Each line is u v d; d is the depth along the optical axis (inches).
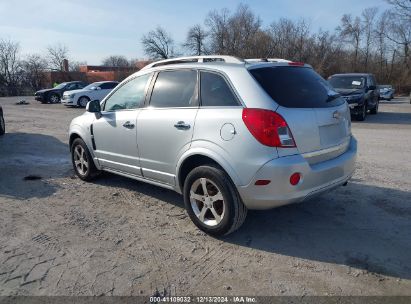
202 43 2368.4
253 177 142.3
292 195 143.7
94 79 2308.1
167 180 178.9
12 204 204.7
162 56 2480.3
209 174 154.3
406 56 2223.2
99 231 169.5
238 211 152.1
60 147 365.4
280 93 147.4
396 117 634.8
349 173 169.8
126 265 140.5
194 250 151.4
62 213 190.9
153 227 173.3
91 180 243.1
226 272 135.4
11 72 2177.7
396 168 267.0
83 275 134.0
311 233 164.9
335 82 615.2
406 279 129.5
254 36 2127.2
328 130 158.1
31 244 157.1
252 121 141.5
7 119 617.9
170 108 174.1
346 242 156.3
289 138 141.8
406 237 159.9
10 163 296.8
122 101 206.2
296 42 2069.4
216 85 157.9
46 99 1061.8
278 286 126.6
